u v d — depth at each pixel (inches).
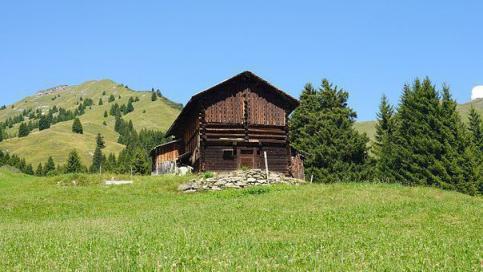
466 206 1043.3
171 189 1552.7
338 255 552.1
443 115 2517.2
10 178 2463.1
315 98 2977.4
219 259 509.7
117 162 5821.9
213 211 1031.0
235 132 1813.5
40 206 1255.5
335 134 2765.7
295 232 757.9
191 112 1979.6
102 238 674.8
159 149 2412.6
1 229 856.3
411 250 593.6
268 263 492.4
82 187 1589.6
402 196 1147.3
